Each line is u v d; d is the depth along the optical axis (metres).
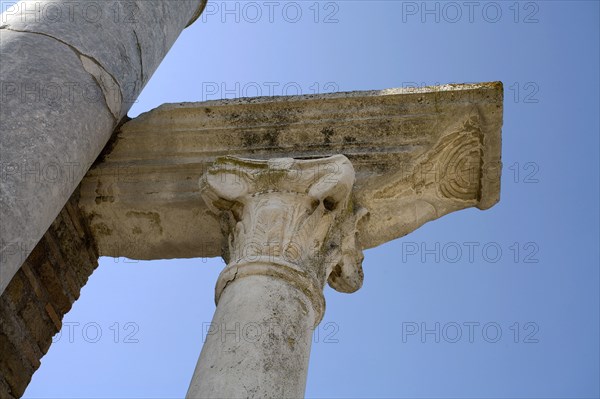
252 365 5.03
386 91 7.16
